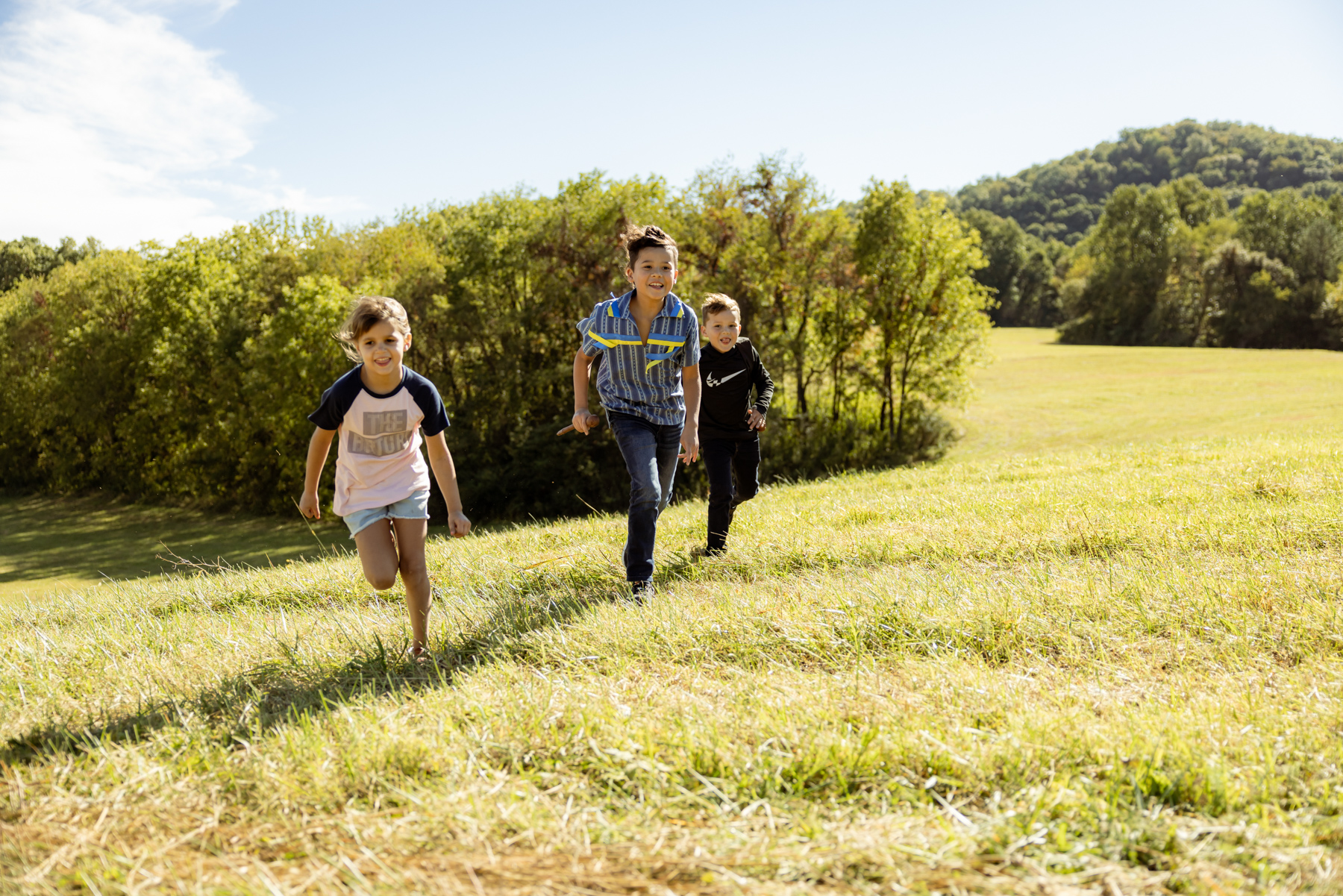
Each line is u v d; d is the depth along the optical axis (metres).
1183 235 83.25
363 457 3.37
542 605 4.06
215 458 31.14
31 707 3.02
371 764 2.26
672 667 3.09
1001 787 2.06
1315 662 2.75
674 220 27.23
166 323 32.22
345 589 5.30
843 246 28.77
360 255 31.05
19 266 62.25
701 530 5.93
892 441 30.17
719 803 2.06
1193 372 48.28
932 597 3.63
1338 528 4.54
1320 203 82.75
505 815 1.96
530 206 28.52
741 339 5.05
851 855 1.74
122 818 2.07
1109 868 1.67
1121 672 2.78
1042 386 45.56
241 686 3.15
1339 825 1.78
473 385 28.58
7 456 42.19
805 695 2.65
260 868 1.78
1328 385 39.00
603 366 4.34
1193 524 4.88
